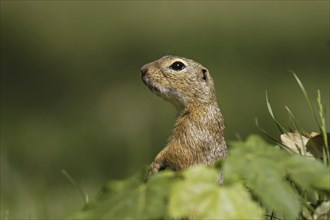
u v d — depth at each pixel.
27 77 46.50
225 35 51.41
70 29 54.47
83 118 37.56
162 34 53.00
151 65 14.79
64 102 41.62
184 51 48.41
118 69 46.44
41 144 32.66
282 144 11.96
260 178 7.69
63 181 26.16
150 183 7.63
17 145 32.69
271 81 40.53
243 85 39.06
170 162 13.45
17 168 28.28
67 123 37.00
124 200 7.55
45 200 18.66
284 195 7.64
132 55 49.47
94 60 48.34
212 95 14.28
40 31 53.66
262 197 7.61
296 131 12.05
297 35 49.91
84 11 58.78
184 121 13.98
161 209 7.45
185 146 13.54
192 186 7.57
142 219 7.40
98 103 40.28
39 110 40.50
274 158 7.90
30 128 36.09
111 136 33.09
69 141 33.00
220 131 13.98
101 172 27.94
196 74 14.41
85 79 45.00
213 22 55.12
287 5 58.31
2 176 23.00
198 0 60.25
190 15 56.75
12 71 47.59
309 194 10.93
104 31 53.91
